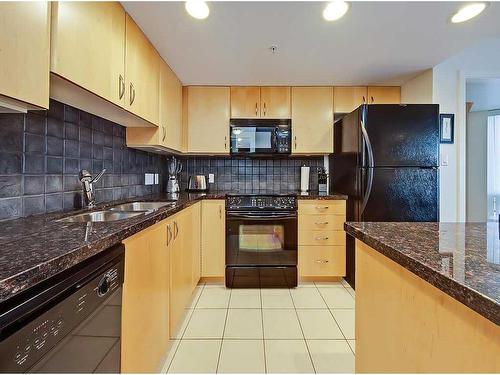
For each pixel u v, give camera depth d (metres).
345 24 1.76
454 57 2.50
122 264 1.02
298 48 2.09
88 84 1.22
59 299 0.68
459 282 0.52
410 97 2.78
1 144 1.18
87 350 0.80
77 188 1.68
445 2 1.54
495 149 3.79
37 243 0.79
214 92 2.92
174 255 1.80
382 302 0.92
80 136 1.71
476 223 1.15
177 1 1.51
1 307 0.54
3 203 1.19
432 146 2.33
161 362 1.58
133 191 2.45
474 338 0.54
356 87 2.93
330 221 2.70
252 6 1.57
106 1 1.37
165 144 2.33
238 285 2.67
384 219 2.32
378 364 0.95
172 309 1.76
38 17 0.92
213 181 3.31
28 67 0.88
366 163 2.33
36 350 0.60
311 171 3.32
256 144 2.93
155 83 2.09
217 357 1.63
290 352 1.67
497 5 1.57
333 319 2.06
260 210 2.68
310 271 2.71
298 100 2.94
